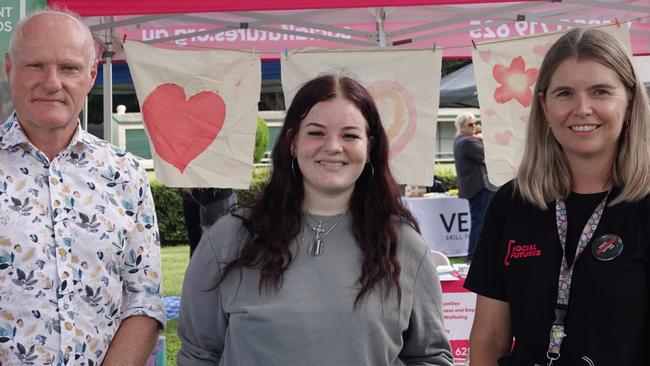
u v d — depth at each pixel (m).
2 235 2.02
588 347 1.78
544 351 1.87
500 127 4.23
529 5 4.63
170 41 5.73
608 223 1.83
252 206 2.10
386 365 1.93
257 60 4.30
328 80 2.04
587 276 1.80
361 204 2.07
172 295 6.77
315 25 5.00
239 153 4.32
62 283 2.05
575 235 1.88
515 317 1.95
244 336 1.90
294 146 2.06
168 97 4.27
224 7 3.96
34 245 2.04
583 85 1.85
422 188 7.88
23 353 2.01
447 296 3.97
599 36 1.89
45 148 2.13
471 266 2.11
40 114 2.05
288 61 4.21
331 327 1.88
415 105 4.23
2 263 2.02
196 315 2.06
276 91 11.44
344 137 1.99
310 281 1.93
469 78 8.24
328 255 1.97
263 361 1.88
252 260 1.97
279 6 3.98
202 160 4.30
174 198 10.59
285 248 1.97
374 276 1.92
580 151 1.87
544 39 4.17
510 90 4.21
